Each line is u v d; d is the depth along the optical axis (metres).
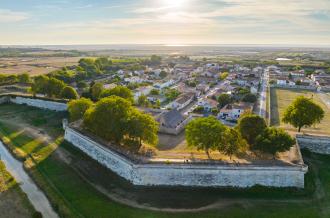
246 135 70.56
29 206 55.19
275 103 135.38
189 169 59.84
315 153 75.75
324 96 153.38
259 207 53.78
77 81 185.62
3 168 70.81
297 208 53.41
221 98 128.38
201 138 63.28
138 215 51.56
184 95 141.88
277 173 58.97
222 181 59.72
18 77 177.00
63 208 53.78
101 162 71.19
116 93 110.50
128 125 69.88
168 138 87.62
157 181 60.62
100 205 54.59
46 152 79.06
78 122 90.00
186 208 53.56
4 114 115.69
